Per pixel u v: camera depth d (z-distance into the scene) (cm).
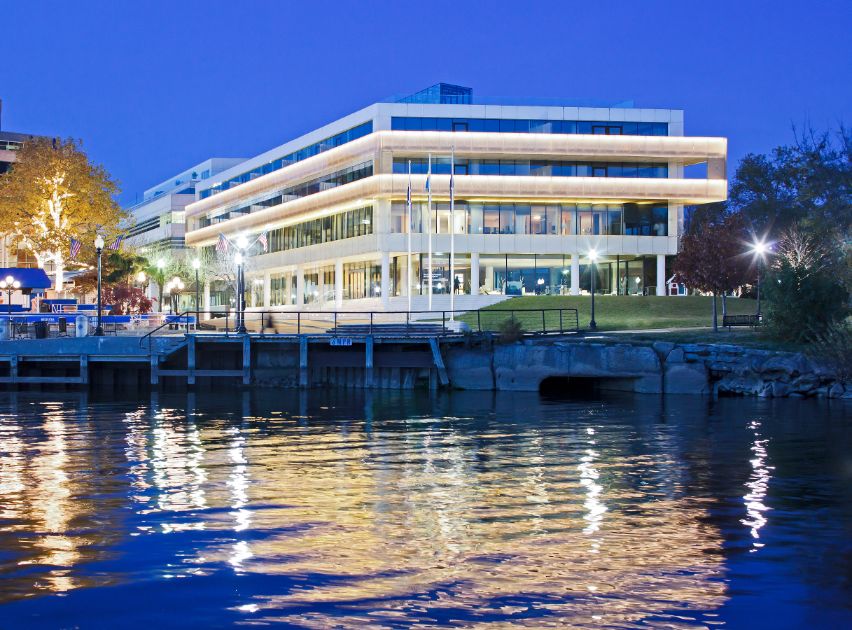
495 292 9188
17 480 2256
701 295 8756
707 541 1658
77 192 8969
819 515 1864
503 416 3684
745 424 3375
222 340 5016
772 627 1252
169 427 3366
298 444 2905
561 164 9106
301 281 10844
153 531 1725
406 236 8931
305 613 1298
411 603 1335
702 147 9100
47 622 1265
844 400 4306
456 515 1861
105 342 5128
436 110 9025
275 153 11512
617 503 1981
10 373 5138
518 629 1243
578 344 4756
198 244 13738
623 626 1252
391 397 4572
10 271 7425
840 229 7550
